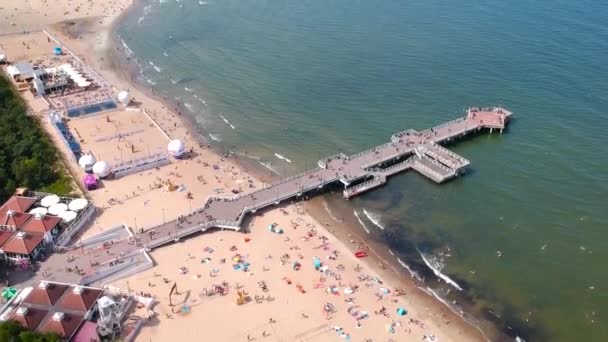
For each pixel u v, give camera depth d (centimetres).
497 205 11806
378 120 14725
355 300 9400
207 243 10581
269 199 11644
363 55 18000
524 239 10862
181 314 8969
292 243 10675
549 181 12369
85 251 10081
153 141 13700
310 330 8775
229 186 12175
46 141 13225
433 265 10312
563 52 17612
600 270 10075
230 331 8706
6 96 14825
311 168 12950
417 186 12500
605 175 12369
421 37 19075
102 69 17500
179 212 11256
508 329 9012
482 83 16188
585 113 14562
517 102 15238
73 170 12388
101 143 13488
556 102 15112
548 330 8994
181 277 9725
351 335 8719
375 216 11588
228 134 14250
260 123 14725
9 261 9688
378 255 10538
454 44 18488
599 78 16062
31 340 7706
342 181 12312
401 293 9631
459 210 11725
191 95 16050
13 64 17275
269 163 13125
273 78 16850
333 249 10588
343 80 16612
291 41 19138
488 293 9706
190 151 13438
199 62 17950
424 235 11062
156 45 19188
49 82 15738
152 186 12056
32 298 8731
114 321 8400
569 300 9519
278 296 9394
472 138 14088
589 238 10775
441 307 9406
